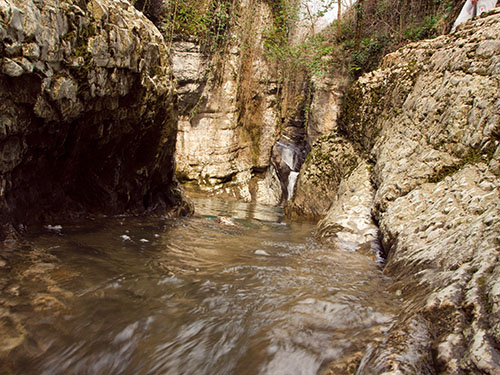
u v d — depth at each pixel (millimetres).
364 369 1563
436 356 1527
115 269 2822
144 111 4707
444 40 5926
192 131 14695
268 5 15555
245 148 15953
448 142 4324
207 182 14836
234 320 2139
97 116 3912
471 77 4434
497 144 3623
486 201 2984
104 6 3641
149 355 1759
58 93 3121
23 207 3398
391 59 7609
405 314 2096
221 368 1685
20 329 1775
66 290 2277
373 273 3430
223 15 13758
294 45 16703
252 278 2967
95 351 1729
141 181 5559
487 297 1749
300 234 6250
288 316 2203
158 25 13242
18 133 2938
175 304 2311
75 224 4141
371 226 4922
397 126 6000
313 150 8984
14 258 2695
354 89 8211
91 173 4523
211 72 14305
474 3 6473
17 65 2602
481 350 1406
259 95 15992
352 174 6840
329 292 2668
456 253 2518
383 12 13461
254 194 15438
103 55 3596
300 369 1670
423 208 3807
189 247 4016
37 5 2746
